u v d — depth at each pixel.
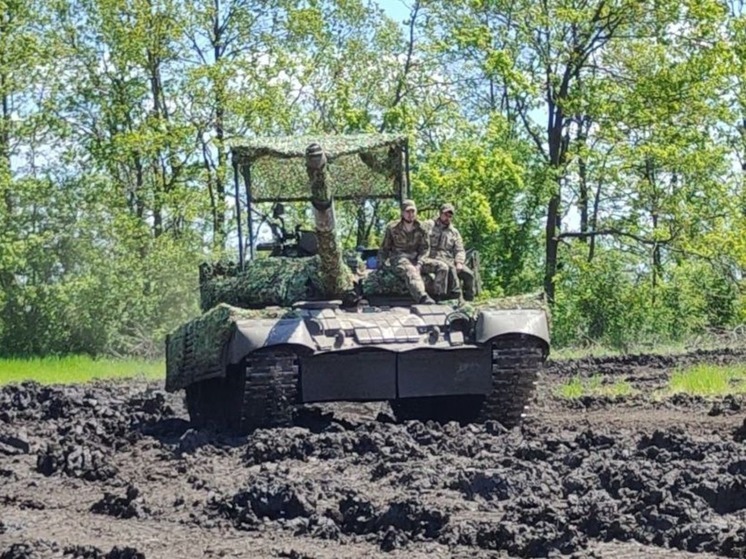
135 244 43.81
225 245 45.53
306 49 46.44
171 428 18.17
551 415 19.58
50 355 40.50
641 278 44.66
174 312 43.12
